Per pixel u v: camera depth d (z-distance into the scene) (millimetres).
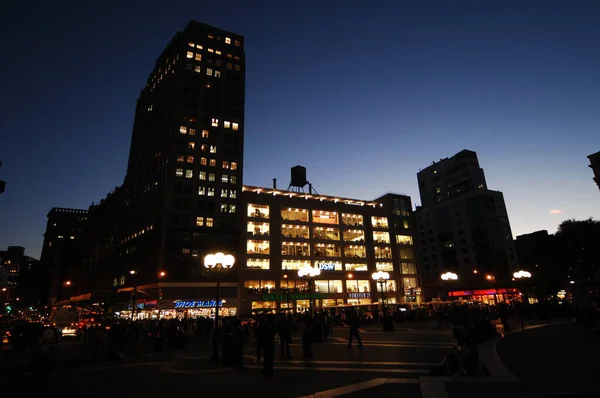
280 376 12914
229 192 78062
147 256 72375
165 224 70188
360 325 37406
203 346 26422
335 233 87250
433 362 14750
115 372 15430
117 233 97750
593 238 56281
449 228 116938
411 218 99062
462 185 126062
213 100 83688
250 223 78000
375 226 92938
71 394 11359
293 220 82688
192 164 76375
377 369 13586
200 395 10594
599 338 18422
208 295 68125
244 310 70062
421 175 140000
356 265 86125
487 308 45656
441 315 35312
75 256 141500
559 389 8898
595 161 62844
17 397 11141
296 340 26422
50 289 145500
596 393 8562
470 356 11250
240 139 83562
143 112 98125
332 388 10781
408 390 10062
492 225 111562
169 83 85500
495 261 107375
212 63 87062
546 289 65438
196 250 70000
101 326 41812
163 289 65438
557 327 25828
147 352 23047
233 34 93000
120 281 86125
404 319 41719
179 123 78250
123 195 100312
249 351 21031
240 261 73375
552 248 61219
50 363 15727
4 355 22484
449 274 42562
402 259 93125
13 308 159750
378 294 85875
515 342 18469
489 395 8586
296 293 75500
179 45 87125
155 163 81562
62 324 42531
